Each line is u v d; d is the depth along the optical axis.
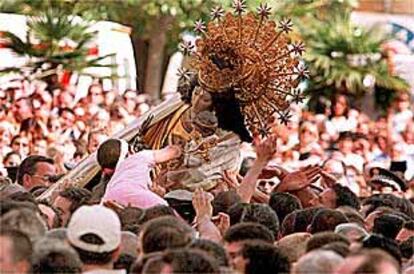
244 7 20.81
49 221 15.70
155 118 21.06
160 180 19.89
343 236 13.84
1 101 33.91
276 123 22.52
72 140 32.38
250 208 15.70
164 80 47.28
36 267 12.13
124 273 12.77
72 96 35.28
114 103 35.22
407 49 45.09
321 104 42.53
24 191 17.22
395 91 43.38
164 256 11.85
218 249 12.64
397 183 25.67
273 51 20.59
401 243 14.88
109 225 12.74
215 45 20.75
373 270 11.75
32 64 34.97
